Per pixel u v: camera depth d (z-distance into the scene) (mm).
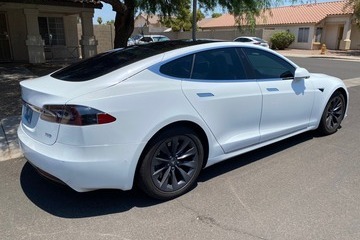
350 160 4367
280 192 3514
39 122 3037
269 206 3240
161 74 3248
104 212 3133
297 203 3291
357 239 2746
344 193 3490
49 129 2922
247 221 3000
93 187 2934
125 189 3100
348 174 3943
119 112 2881
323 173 3971
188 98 3320
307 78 4809
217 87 3592
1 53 15320
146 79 3145
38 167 3059
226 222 2986
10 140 4945
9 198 3355
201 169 3650
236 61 3922
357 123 6141
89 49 15266
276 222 2980
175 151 3342
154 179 3221
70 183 2881
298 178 3838
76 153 2801
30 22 13742
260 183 3717
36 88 3131
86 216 3066
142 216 3076
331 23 34156
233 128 3820
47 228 2883
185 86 3334
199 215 3098
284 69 4508
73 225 2930
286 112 4445
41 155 2947
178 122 3289
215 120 3582
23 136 3314
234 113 3762
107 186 2988
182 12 11352
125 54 3594
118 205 3252
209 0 9656
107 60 3516
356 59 23922
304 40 34781
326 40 35531
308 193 3486
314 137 5297
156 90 3115
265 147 4840
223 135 3729
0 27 15086
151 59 3270
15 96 7859
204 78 3557
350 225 2932
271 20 38062
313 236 2785
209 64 3646
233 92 3723
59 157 2828
